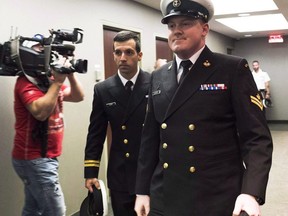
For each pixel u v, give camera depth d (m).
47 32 2.74
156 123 1.28
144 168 1.31
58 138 1.98
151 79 1.32
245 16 5.98
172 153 1.14
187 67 1.16
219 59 1.14
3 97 2.34
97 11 3.45
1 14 2.31
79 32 2.02
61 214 1.97
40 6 2.67
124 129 1.77
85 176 1.85
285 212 3.09
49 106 1.80
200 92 1.11
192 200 1.09
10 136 2.40
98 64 3.46
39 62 1.83
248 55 9.41
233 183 1.08
